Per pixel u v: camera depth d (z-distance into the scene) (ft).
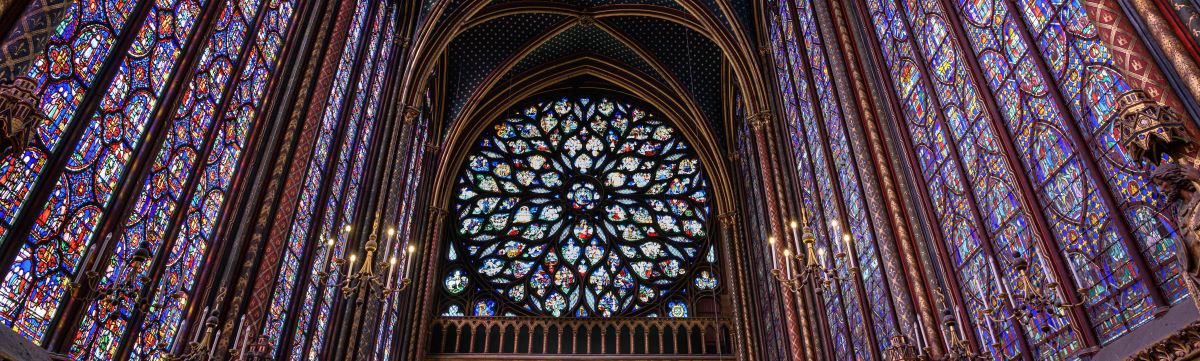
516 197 99.81
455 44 92.94
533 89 102.99
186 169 35.01
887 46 46.06
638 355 84.07
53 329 26.81
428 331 84.48
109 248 24.84
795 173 66.33
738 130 93.30
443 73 93.61
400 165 67.72
